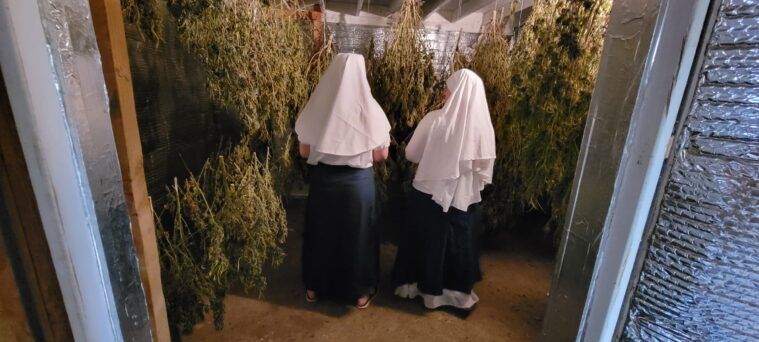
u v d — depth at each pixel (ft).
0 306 1.67
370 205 5.73
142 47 3.93
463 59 7.75
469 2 8.29
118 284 1.86
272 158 5.93
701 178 1.69
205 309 4.97
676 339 1.91
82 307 1.71
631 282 1.95
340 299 6.22
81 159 1.58
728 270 1.73
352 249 5.79
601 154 1.92
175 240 4.25
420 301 6.52
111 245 1.80
